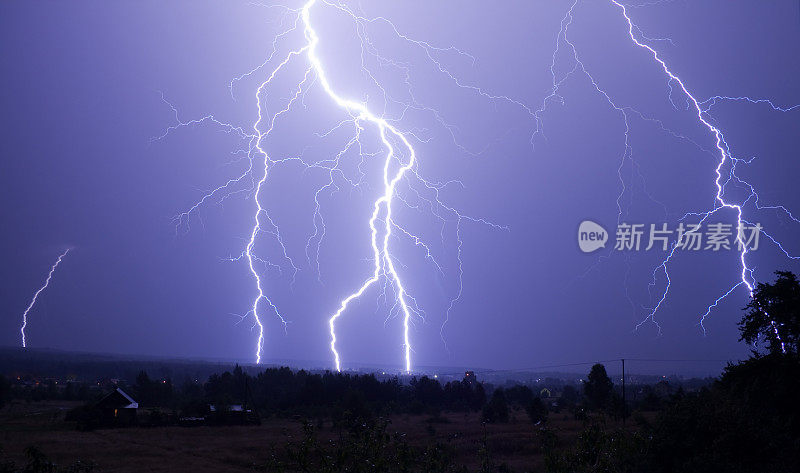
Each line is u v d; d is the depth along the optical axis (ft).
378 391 211.20
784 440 44.27
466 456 86.33
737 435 43.86
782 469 41.34
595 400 171.32
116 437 127.75
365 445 33.63
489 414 158.61
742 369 64.13
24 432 135.13
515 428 131.03
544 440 40.32
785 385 58.29
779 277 68.90
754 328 67.67
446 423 155.22
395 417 176.04
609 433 36.68
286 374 239.91
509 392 252.83
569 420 143.13
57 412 170.40
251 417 161.68
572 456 35.19
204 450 105.60
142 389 224.12
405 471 34.63
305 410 188.24
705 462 42.22
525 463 79.25
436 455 40.50
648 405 156.97
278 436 128.77
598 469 34.60
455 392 228.22
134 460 94.84
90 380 407.64
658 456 45.27
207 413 161.79
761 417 48.96
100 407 154.71
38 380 356.38
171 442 117.91
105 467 87.40
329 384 209.97
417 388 227.81
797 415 55.57
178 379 412.36
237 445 111.86
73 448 108.37
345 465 33.14
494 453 90.27
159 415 159.53
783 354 62.49
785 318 65.31
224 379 228.43
